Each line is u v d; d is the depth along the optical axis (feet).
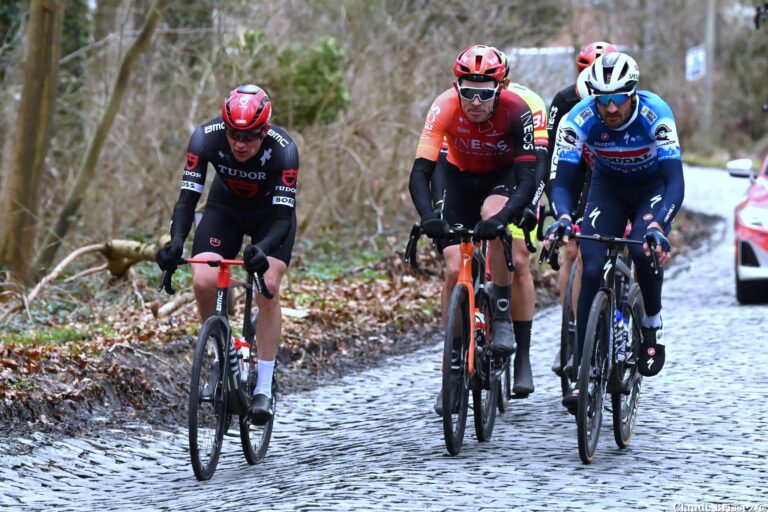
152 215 113.70
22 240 97.30
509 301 55.06
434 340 87.35
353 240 125.80
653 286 50.55
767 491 41.34
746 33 395.75
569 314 59.88
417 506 39.45
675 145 50.01
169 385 66.85
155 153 114.21
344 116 128.26
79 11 127.85
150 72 117.70
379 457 49.73
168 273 48.57
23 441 53.83
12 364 61.26
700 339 78.69
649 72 391.65
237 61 120.37
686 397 59.93
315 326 84.48
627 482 43.14
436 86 131.85
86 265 105.91
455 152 55.62
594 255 49.57
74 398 59.88
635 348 51.96
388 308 93.40
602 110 48.91
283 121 124.16
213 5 118.52
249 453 51.08
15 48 116.88
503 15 139.03
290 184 50.01
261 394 50.39
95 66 119.55
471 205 57.47
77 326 78.13
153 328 76.74
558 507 39.14
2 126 118.21
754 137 397.19
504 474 44.75
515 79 139.03
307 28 136.87
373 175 128.98
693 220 192.13
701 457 47.24
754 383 62.75
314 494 42.06
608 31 301.22
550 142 62.39
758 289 94.89
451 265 53.78
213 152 49.73
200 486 47.42
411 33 139.23
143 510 43.27
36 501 46.16
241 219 51.70
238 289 85.71
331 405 65.92
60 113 125.39
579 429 45.80
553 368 61.41
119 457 54.13
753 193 99.14
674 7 390.21
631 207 53.21
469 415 57.72
